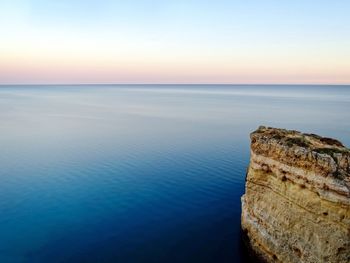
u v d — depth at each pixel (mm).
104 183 44688
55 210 36344
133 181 45312
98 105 182875
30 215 35094
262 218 25391
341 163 20375
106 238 30203
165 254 27516
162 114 133125
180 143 70562
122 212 35656
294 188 22812
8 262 26594
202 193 40531
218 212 35312
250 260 26672
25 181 45719
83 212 35719
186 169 50344
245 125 98875
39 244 29219
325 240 20109
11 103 191625
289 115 126125
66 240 29875
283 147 23578
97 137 78938
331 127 93000
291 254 22328
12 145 69000
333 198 19859
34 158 57844
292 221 22531
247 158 56344
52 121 108938
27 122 105688
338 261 19375
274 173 24734
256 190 26641
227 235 30578
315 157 21047
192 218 34031
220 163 53312
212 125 99375
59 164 53938
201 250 28141
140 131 88062
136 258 26953
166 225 32594
